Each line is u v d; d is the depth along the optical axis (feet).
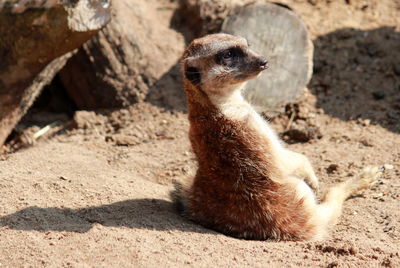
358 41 49.83
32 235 26.55
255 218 28.37
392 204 31.81
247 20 43.83
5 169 33.65
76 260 24.54
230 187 28.50
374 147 39.09
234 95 29.58
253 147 28.40
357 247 26.23
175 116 44.24
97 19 35.81
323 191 33.88
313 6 53.62
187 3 47.88
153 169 37.24
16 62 36.78
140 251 25.08
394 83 46.24
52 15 34.50
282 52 43.57
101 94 45.62
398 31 50.83
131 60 45.75
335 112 44.04
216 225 29.01
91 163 36.52
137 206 30.42
